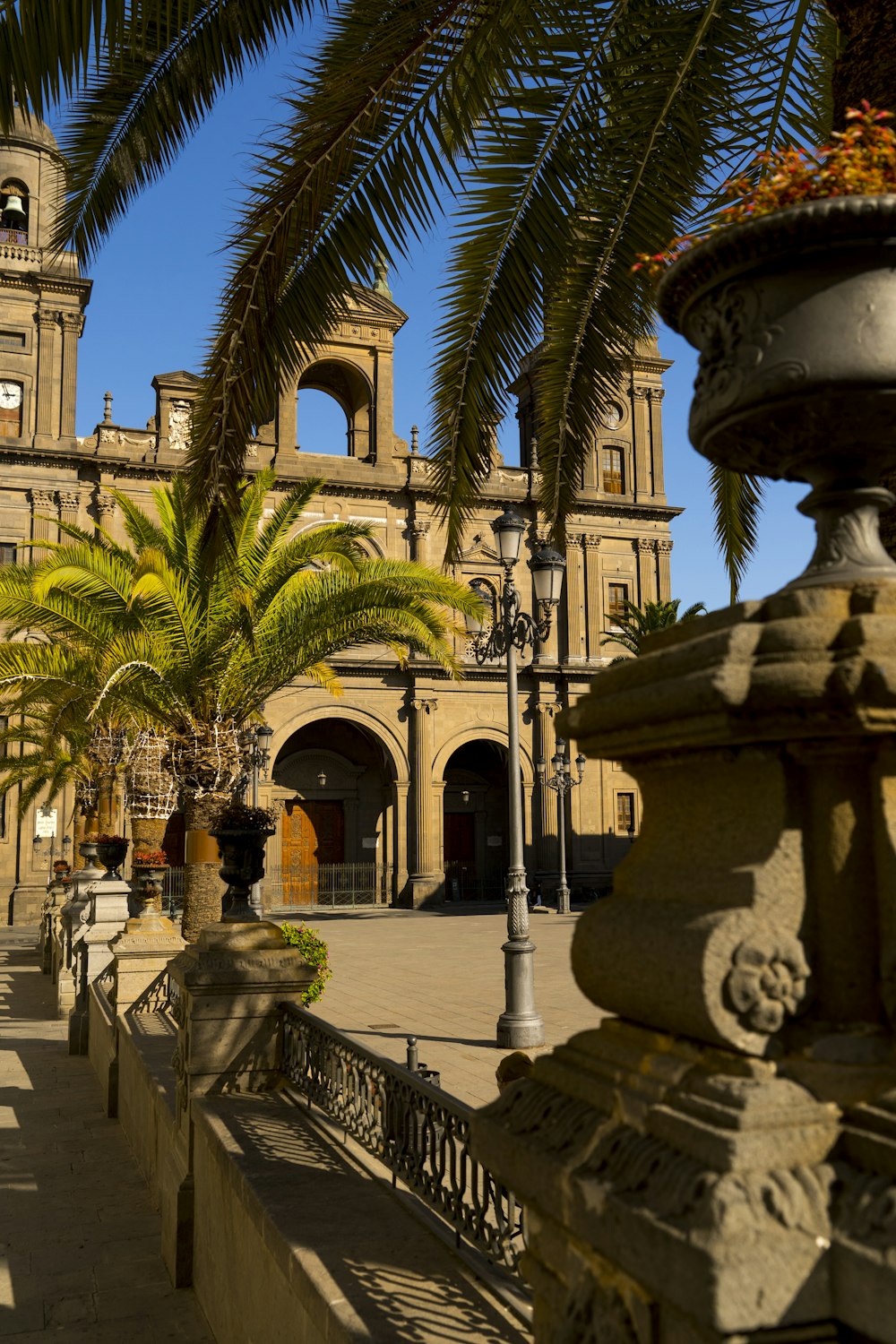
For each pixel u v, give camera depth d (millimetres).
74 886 18031
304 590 13516
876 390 1717
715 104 5484
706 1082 1663
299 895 41062
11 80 4008
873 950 1676
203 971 5750
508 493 41531
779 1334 1437
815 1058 1631
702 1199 1486
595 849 41438
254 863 6211
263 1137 4840
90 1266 6121
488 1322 2859
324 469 40188
